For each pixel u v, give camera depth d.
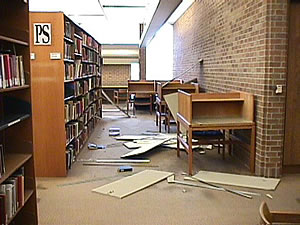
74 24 5.16
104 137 7.07
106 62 15.17
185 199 3.66
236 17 5.24
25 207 2.89
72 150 4.98
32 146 2.86
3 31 2.74
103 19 12.39
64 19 4.36
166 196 3.75
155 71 14.81
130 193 3.82
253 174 4.52
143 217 3.22
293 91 4.42
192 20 8.85
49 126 4.38
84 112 6.42
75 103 5.38
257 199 3.66
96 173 4.60
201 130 4.50
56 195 3.77
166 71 14.19
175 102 6.10
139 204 3.53
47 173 4.44
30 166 2.86
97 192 3.86
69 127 4.82
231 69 5.53
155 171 4.64
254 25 4.55
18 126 2.84
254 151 4.56
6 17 2.72
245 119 4.81
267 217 1.79
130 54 15.10
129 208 3.42
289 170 4.55
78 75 5.61
